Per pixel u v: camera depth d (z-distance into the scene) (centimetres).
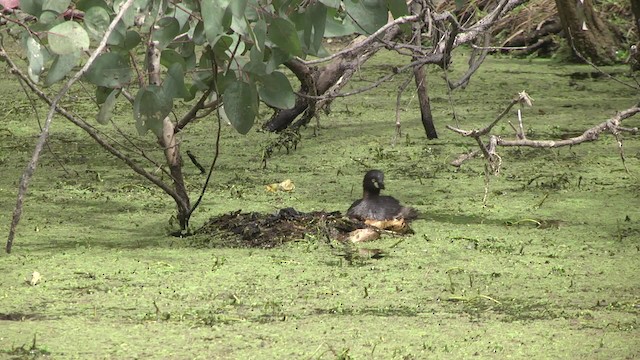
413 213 1280
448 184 1462
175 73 1045
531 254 1139
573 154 1659
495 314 946
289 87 1059
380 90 2231
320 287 1022
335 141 1747
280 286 1023
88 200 1369
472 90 2248
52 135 1805
